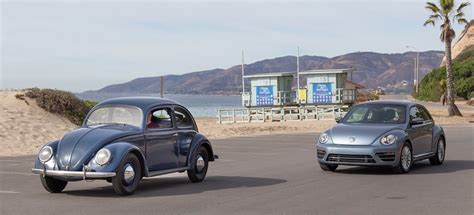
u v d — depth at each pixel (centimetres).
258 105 5666
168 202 1062
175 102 1309
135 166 1152
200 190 1215
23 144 2641
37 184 1335
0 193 1188
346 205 1024
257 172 1553
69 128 3294
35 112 3362
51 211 981
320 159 1502
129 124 1209
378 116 1548
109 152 1105
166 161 1248
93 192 1193
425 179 1369
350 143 1449
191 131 1328
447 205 1018
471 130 3488
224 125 4241
